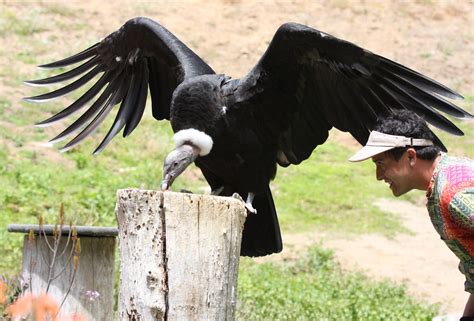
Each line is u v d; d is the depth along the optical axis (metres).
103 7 22.22
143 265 4.40
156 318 4.37
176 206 4.39
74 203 13.02
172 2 23.05
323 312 9.97
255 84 6.27
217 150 6.38
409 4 24.33
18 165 14.29
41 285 6.31
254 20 22.75
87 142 15.80
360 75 6.09
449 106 5.80
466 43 23.09
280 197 15.66
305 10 23.50
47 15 21.33
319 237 14.16
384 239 14.45
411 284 12.59
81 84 7.51
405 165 4.72
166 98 7.38
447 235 4.59
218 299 4.43
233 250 4.50
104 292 6.43
